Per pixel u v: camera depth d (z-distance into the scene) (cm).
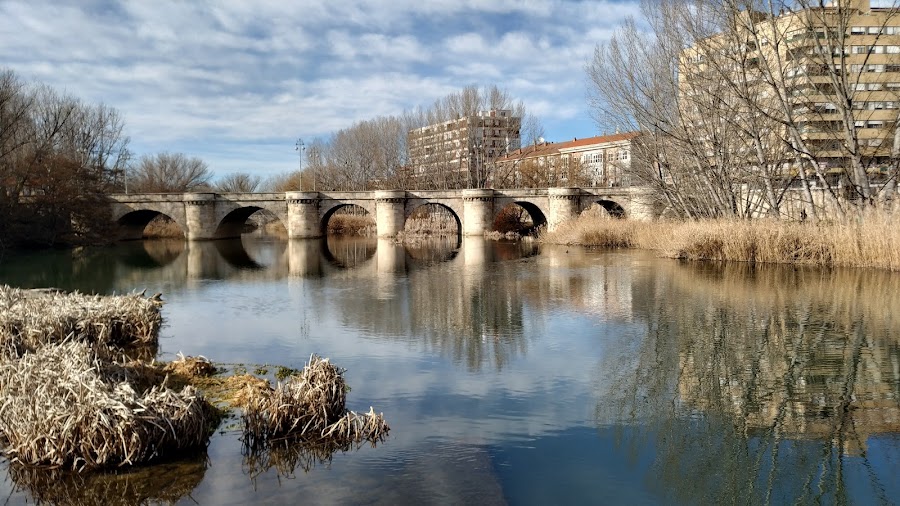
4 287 1656
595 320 1719
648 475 757
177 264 3800
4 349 1095
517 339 1498
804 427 916
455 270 3125
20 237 4741
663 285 2341
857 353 1309
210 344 1450
